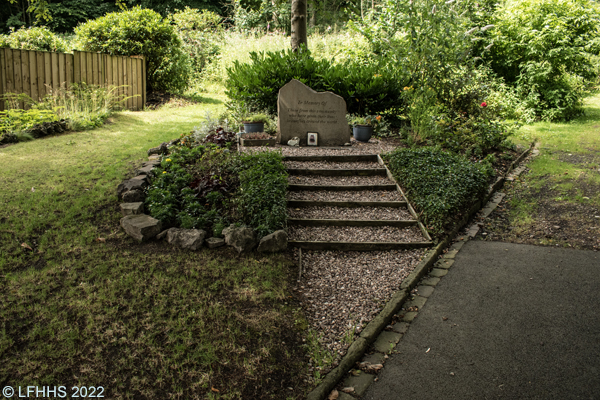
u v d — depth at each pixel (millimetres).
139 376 2729
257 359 2967
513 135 9898
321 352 3107
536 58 12016
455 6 9742
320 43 15867
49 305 3305
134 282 3723
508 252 4852
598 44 11852
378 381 2877
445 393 2736
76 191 5375
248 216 4973
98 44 11781
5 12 21953
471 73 9469
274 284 3951
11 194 5102
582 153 8656
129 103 11312
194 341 3074
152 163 6262
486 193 6445
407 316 3646
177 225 4879
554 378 2834
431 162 6434
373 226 5336
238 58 15500
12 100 8969
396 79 9781
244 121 8383
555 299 3818
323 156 7117
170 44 12602
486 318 3564
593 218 5625
